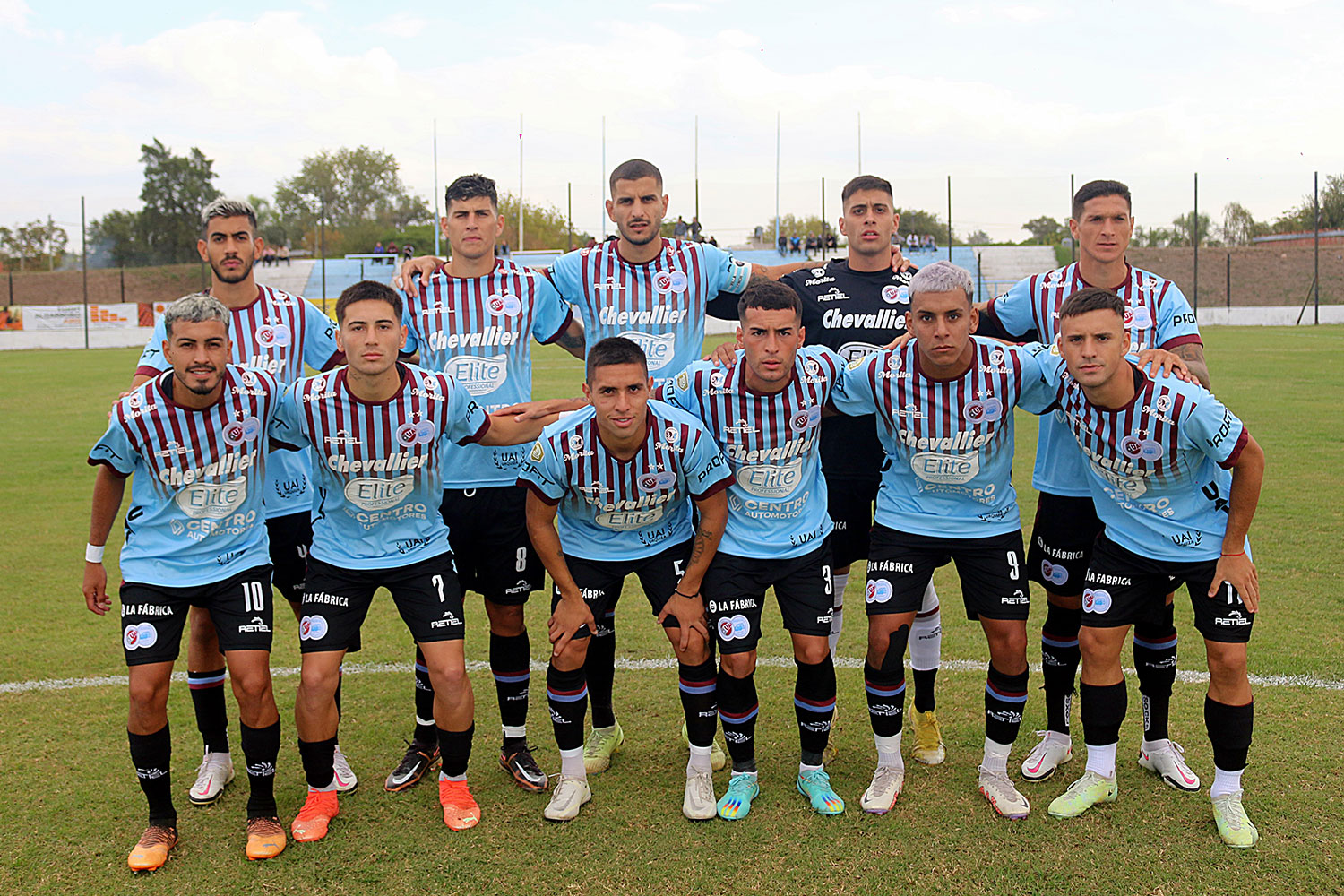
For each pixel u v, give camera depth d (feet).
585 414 11.28
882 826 10.81
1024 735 13.32
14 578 21.11
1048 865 9.91
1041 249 148.77
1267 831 10.36
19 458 37.09
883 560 11.69
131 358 92.43
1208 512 10.87
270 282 147.13
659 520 11.89
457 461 12.54
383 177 254.06
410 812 11.44
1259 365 61.77
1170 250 148.25
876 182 13.94
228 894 9.71
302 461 12.96
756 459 11.48
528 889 9.66
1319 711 13.06
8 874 10.03
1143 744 12.09
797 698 11.55
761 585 11.48
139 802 11.56
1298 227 186.50
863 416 13.37
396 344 10.93
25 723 13.67
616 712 14.23
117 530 25.67
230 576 10.89
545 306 13.65
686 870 9.96
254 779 10.73
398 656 16.65
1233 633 10.42
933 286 10.60
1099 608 11.10
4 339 112.37
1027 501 26.91
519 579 12.57
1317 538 21.68
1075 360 10.38
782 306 10.64
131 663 10.41
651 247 13.56
